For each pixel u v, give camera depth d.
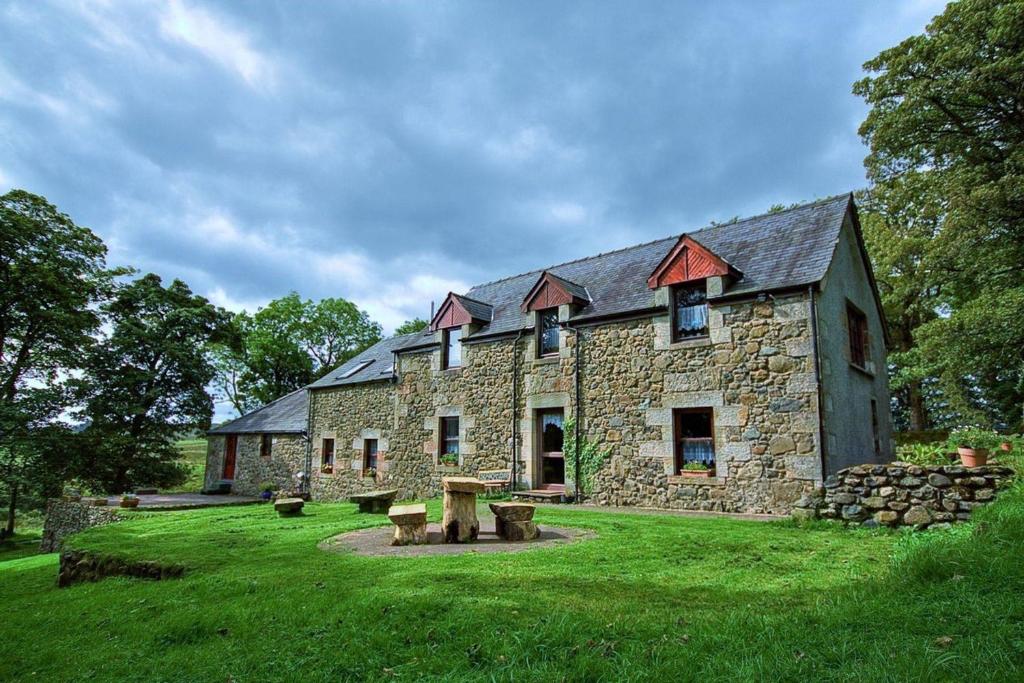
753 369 9.92
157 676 3.66
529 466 12.96
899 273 21.03
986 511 5.97
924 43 18.11
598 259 14.98
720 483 10.02
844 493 7.62
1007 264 15.74
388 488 16.53
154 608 5.07
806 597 4.38
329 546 7.09
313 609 4.41
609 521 8.41
